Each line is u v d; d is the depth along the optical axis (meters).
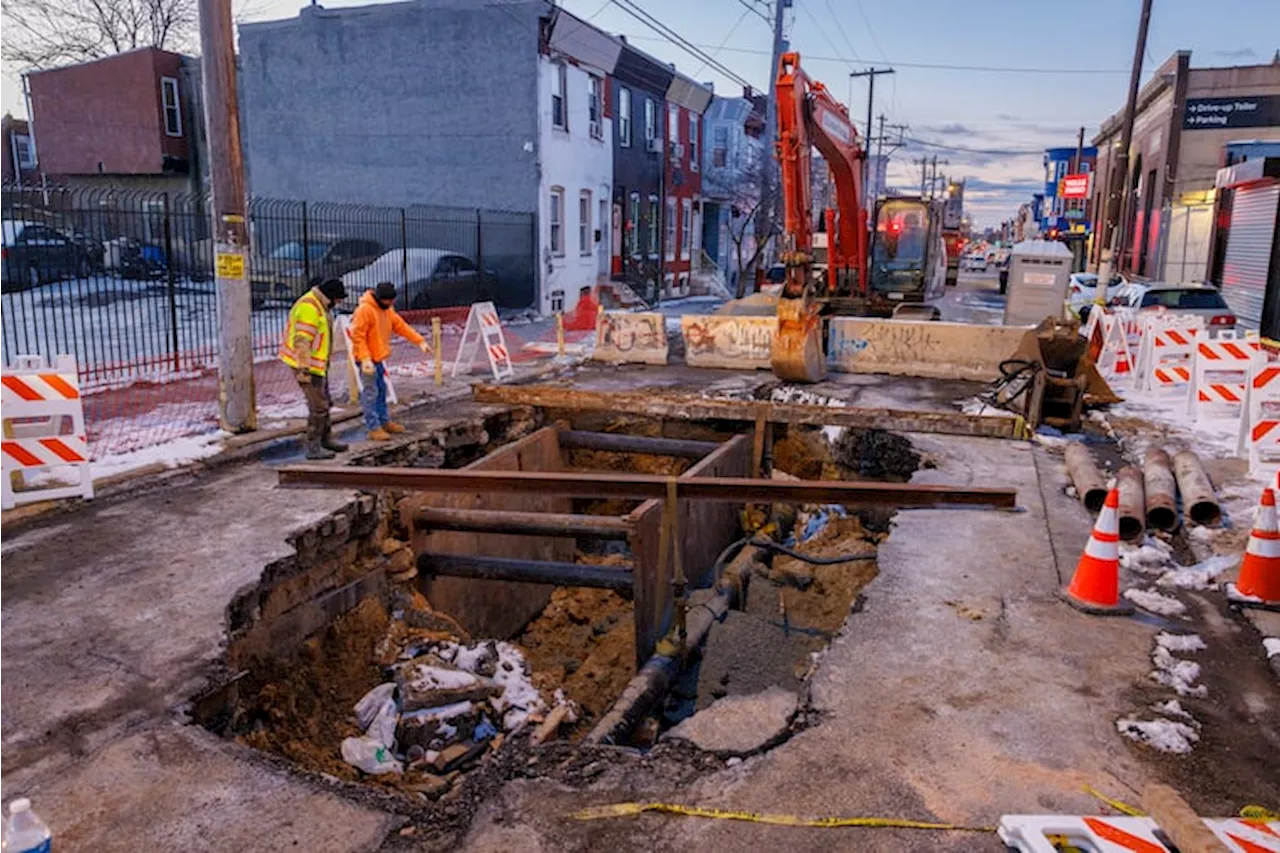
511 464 10.68
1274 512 5.86
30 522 7.19
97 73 28.88
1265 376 8.94
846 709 4.54
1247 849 3.28
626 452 12.53
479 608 9.52
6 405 7.27
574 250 27.73
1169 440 10.44
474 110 25.20
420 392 13.02
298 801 3.79
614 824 3.64
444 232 25.66
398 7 25.28
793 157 13.45
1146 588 6.19
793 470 12.88
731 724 4.42
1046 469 9.34
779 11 28.09
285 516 7.31
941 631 5.45
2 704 4.46
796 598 8.61
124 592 5.83
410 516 8.46
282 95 26.84
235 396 9.90
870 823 3.62
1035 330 11.80
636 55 30.06
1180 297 21.09
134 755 4.08
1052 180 80.94
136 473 8.25
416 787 5.29
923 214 20.34
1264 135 34.66
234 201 9.63
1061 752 4.17
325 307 9.12
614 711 5.59
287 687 6.04
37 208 20.28
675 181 35.91
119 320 18.55
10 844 2.63
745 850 3.47
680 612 6.27
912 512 7.79
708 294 38.59
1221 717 4.52
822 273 19.42
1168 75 35.69
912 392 14.00
